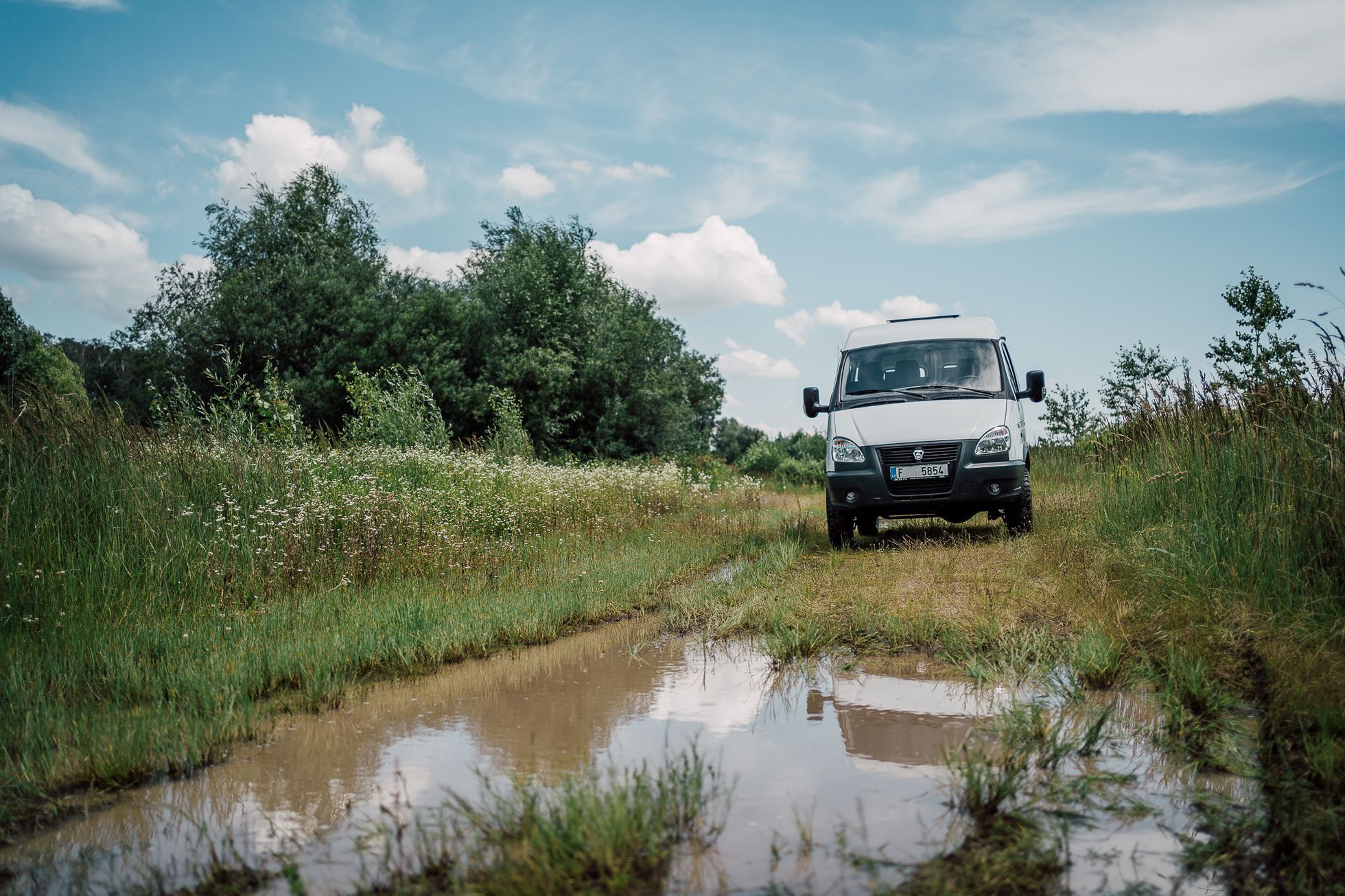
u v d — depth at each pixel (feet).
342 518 25.90
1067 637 16.15
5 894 7.86
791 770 10.35
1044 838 8.28
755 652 17.04
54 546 19.48
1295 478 17.87
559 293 101.40
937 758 10.70
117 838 9.03
